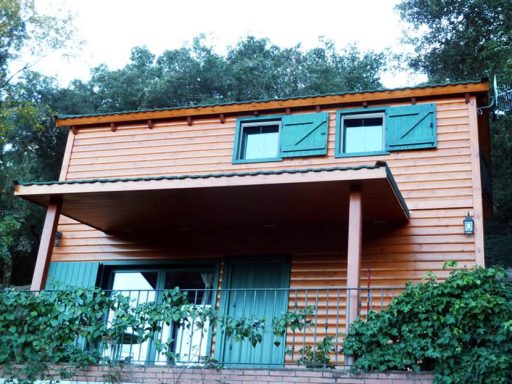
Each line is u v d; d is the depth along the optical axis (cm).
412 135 999
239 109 1121
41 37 2066
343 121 1063
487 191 1159
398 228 950
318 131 1053
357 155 1017
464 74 2164
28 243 2081
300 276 980
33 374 755
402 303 680
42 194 919
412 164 984
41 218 2109
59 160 2417
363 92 1045
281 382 677
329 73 2983
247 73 2891
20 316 793
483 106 1023
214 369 705
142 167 1148
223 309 996
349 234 767
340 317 924
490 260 1658
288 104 1089
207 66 2831
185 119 1163
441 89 1012
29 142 2342
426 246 925
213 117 1146
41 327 784
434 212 941
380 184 793
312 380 668
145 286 1080
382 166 771
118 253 1095
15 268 2191
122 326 761
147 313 764
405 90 1026
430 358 647
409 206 958
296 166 1046
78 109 2520
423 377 633
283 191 848
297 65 3070
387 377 645
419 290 684
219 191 866
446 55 2280
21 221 1950
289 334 936
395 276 922
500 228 1859
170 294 772
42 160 2383
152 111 1170
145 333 814
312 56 3181
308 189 830
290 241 1009
